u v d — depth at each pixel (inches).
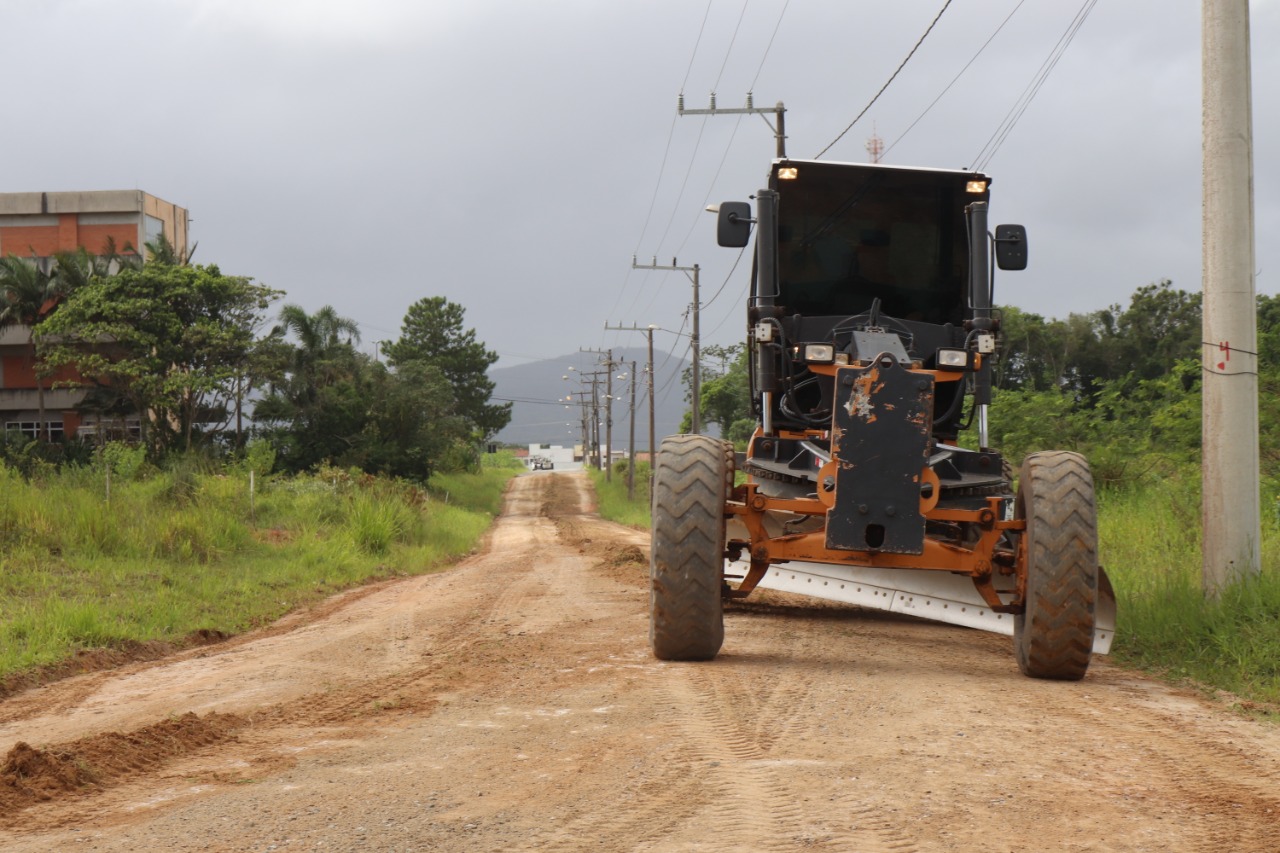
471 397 4370.1
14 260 2267.5
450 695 277.0
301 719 255.8
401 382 2623.0
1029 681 287.0
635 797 171.3
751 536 302.5
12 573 571.2
